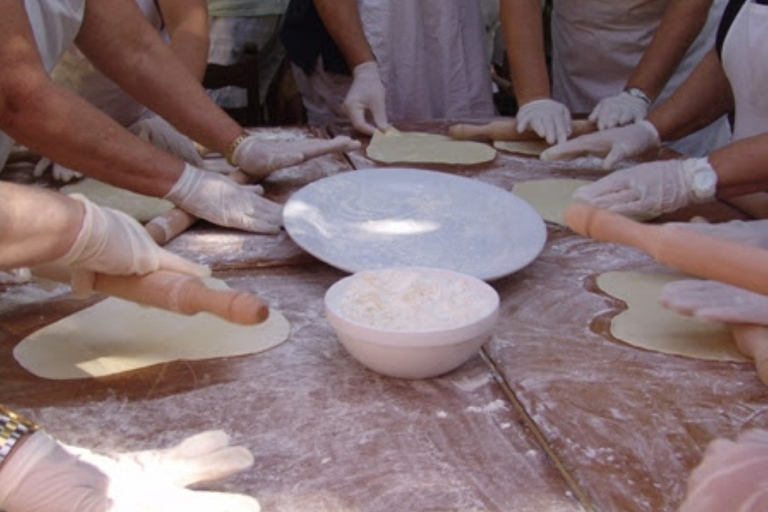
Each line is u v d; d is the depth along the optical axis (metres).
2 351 1.39
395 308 1.34
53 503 0.97
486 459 1.14
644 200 1.93
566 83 3.46
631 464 1.13
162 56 2.09
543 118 2.50
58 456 1.01
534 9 2.74
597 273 1.72
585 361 1.38
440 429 1.21
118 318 1.48
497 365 1.37
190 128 2.15
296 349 1.41
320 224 1.79
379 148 2.48
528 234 1.75
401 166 2.35
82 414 1.23
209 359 1.37
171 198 1.87
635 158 2.46
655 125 2.41
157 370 1.34
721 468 0.96
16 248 1.18
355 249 1.72
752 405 1.27
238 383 1.31
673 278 1.69
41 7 1.75
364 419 1.22
